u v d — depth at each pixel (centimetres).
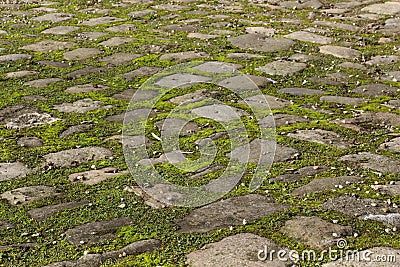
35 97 614
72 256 354
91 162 477
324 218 387
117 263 346
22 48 775
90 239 371
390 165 463
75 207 409
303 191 426
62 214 401
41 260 351
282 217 390
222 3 1009
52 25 888
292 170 458
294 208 402
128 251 358
